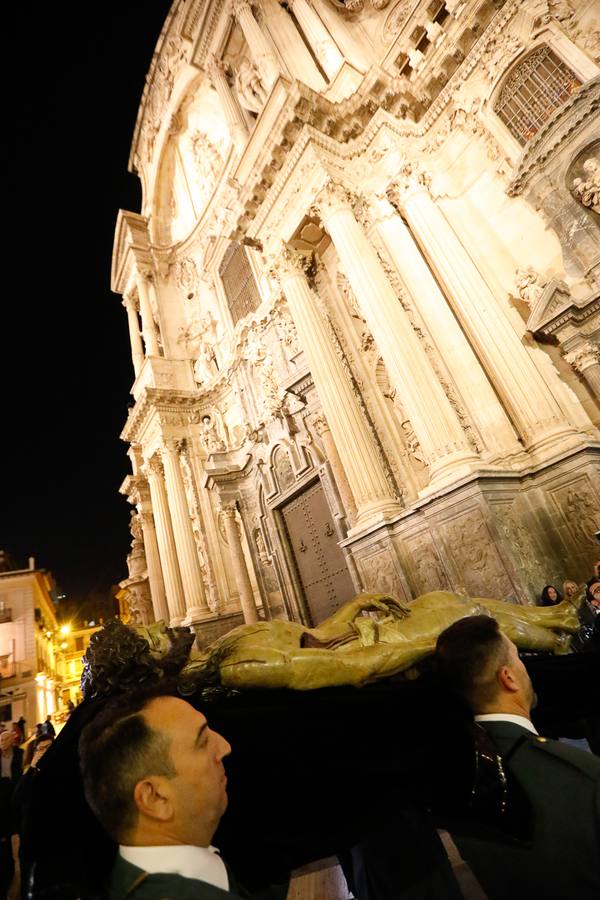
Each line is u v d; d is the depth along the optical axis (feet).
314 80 42.47
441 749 5.16
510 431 27.25
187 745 3.99
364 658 6.01
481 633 5.42
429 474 28.76
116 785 3.74
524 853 4.39
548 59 30.48
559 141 28.07
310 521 44.06
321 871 13.21
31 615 94.63
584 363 26.89
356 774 5.26
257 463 49.83
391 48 39.19
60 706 132.26
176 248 72.64
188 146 69.72
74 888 4.57
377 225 35.19
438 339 30.73
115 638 5.61
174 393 60.23
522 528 24.41
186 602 54.08
